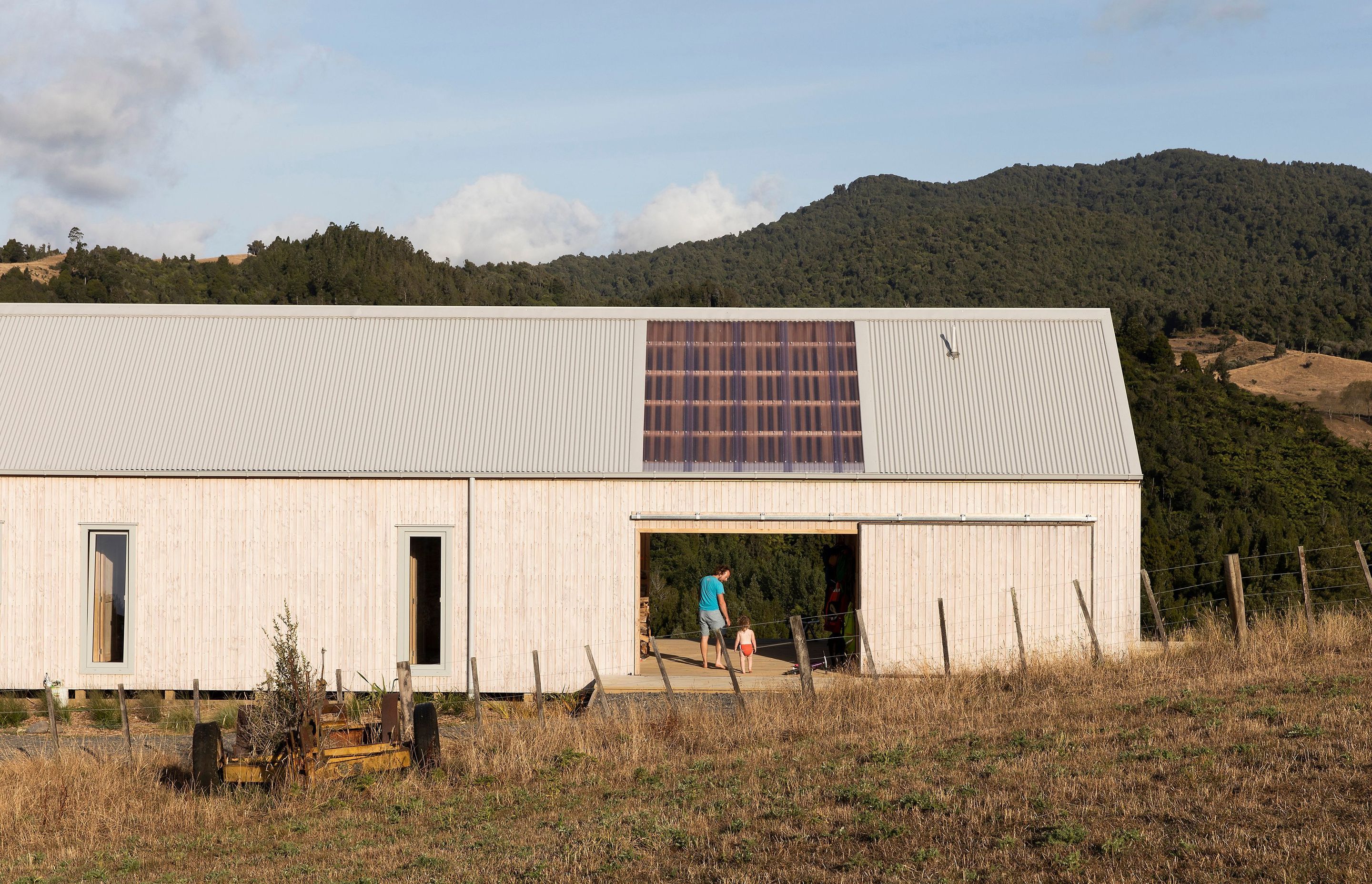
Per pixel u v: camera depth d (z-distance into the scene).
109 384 21.22
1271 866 7.60
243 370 21.45
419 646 20.06
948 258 188.88
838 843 9.17
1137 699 13.91
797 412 20.70
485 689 19.70
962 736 12.87
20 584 19.98
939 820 9.48
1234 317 153.62
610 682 18.97
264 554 19.94
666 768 12.80
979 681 16.42
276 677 14.14
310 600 19.86
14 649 19.91
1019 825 9.13
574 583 19.80
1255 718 12.09
